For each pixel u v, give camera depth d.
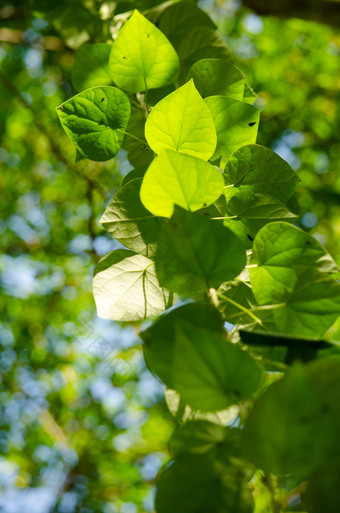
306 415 0.55
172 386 0.61
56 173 2.54
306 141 2.48
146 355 0.62
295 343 0.63
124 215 0.74
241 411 0.61
